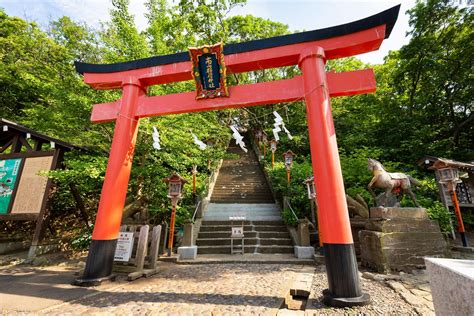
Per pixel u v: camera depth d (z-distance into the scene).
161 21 8.54
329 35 4.52
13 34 12.20
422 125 12.63
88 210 10.12
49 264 6.33
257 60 4.82
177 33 8.99
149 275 5.07
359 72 4.48
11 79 10.98
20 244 8.30
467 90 12.02
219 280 4.73
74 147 7.95
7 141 8.97
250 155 20.67
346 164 10.02
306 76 4.42
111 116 5.56
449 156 11.12
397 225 5.31
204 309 3.23
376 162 6.23
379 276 4.59
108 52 7.30
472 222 8.28
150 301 3.55
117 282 4.61
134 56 7.31
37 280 4.75
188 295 3.82
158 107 5.36
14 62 11.38
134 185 8.16
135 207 7.56
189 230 7.29
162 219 9.39
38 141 8.13
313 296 3.69
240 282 4.56
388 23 4.30
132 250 5.58
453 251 6.60
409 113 13.88
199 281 4.67
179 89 8.06
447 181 7.23
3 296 3.77
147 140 7.90
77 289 4.14
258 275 5.09
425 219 5.47
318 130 4.03
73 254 7.35
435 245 5.28
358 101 16.70
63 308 3.28
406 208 5.53
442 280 1.90
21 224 9.71
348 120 16.12
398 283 4.17
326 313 3.04
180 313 3.10
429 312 2.96
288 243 7.88
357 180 9.70
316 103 4.18
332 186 3.74
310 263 6.29
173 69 5.36
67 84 7.70
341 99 17.53
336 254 3.49
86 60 11.66
